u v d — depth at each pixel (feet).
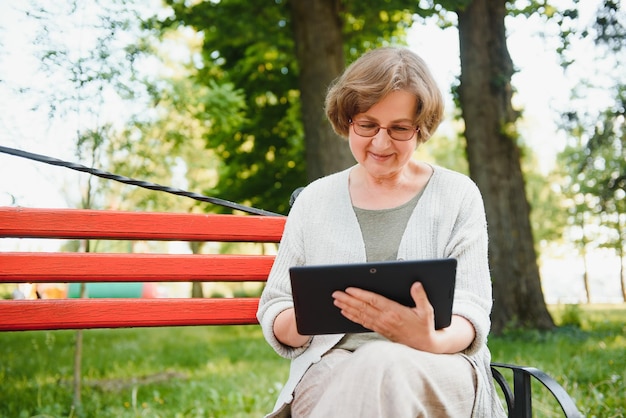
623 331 31.27
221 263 7.27
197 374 19.99
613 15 28.86
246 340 31.50
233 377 18.75
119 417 13.84
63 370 19.47
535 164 92.22
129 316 6.82
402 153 6.45
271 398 15.16
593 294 118.73
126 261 6.87
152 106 18.17
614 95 29.35
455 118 34.81
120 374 20.13
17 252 6.56
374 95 6.24
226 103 27.50
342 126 6.68
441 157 84.99
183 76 26.43
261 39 29.17
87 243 17.66
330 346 6.45
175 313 7.00
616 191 32.01
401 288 5.47
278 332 6.49
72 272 6.66
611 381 14.34
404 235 6.68
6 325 6.43
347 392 5.27
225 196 38.73
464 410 5.86
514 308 30.81
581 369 16.81
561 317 36.60
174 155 20.33
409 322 5.48
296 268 5.43
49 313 6.56
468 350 6.09
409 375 5.37
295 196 7.74
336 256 6.77
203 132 33.06
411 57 6.47
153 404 15.03
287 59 32.09
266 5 28.99
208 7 28.37
